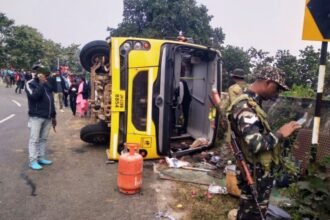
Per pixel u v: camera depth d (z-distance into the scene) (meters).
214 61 6.46
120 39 5.90
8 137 8.30
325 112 4.96
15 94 23.19
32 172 5.61
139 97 5.94
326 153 4.61
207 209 4.24
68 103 15.52
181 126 7.46
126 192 4.73
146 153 6.05
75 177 5.43
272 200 4.20
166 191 4.86
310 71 10.32
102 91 7.10
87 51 8.01
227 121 2.81
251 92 2.70
